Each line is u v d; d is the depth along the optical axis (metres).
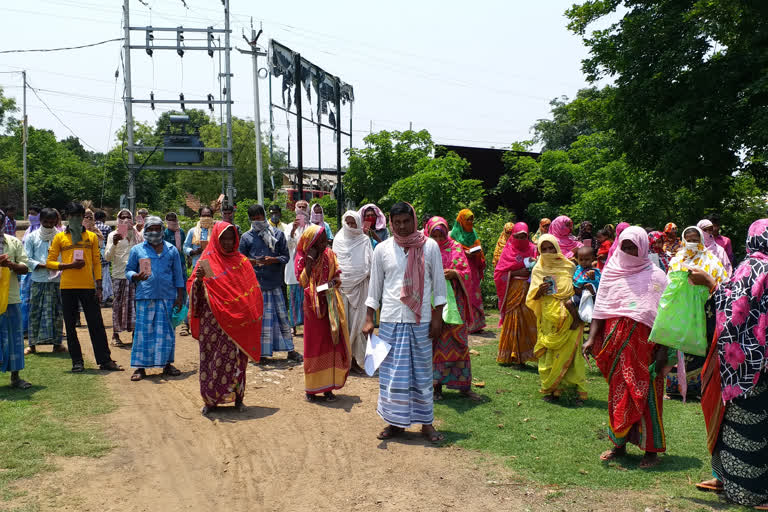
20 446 4.96
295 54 16.30
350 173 22.44
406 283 5.29
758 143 11.85
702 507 4.10
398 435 5.55
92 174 63.91
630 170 16.25
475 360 8.57
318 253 6.55
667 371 4.83
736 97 12.85
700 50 13.24
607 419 6.02
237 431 5.59
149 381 7.25
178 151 17.88
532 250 8.16
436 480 4.58
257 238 8.18
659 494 4.32
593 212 17.86
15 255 6.61
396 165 22.14
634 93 14.05
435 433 5.43
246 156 52.00
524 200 23.62
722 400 4.17
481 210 18.69
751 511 4.02
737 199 16.22
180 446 5.21
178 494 4.33
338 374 6.55
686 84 13.47
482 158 23.67
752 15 12.70
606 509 4.08
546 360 6.59
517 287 8.05
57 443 5.07
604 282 5.04
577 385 6.54
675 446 5.28
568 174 21.72
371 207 9.02
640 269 4.91
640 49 13.91
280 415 6.06
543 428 5.74
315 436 5.49
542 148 46.44
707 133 12.75
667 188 15.74
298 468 4.80
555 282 6.50
